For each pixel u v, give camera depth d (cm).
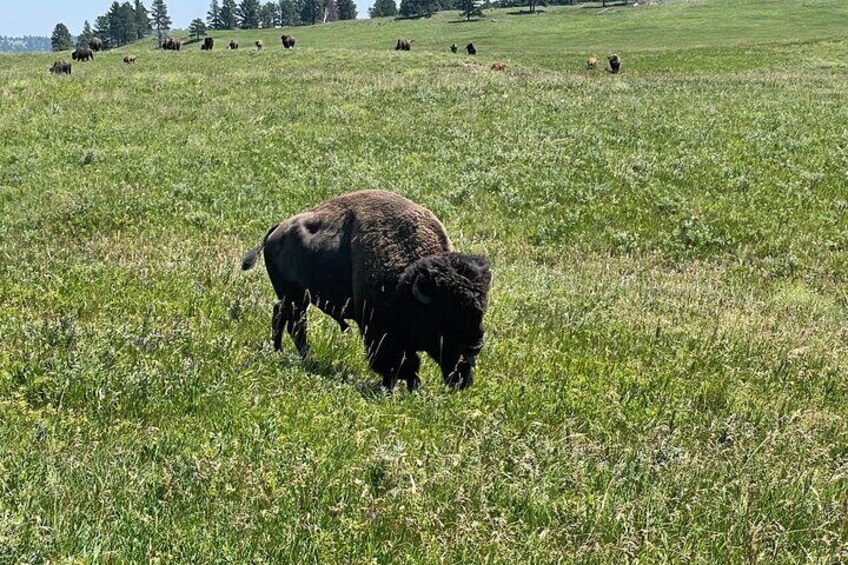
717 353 898
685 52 6206
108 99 2888
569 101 2911
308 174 1898
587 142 2238
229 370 709
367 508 459
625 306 1108
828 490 538
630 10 11869
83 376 650
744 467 552
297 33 12438
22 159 2050
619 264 1430
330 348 842
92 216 1547
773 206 1728
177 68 4388
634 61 5709
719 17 10194
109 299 924
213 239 1421
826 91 3328
